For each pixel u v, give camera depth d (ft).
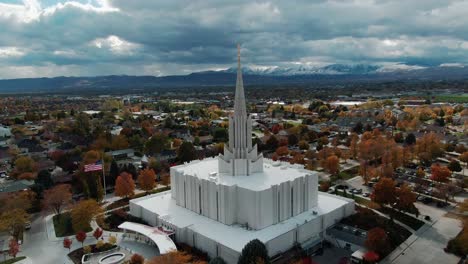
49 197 417.28
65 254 337.52
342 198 409.90
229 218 343.67
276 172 388.57
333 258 324.19
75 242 360.89
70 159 637.71
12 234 360.28
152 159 611.06
